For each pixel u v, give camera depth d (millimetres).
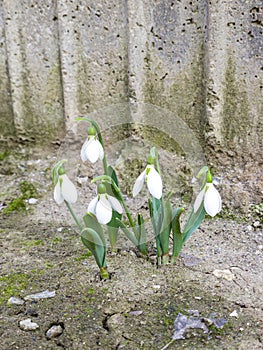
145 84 560
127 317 384
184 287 416
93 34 568
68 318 386
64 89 593
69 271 445
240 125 530
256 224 506
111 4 552
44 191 590
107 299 405
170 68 547
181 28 530
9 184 604
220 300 400
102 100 589
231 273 433
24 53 598
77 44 576
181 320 377
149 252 464
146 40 545
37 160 626
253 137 527
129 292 412
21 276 441
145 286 419
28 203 574
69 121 600
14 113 621
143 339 363
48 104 612
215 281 424
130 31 544
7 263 461
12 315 392
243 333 364
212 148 547
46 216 548
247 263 450
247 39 502
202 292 410
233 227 507
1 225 532
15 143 630
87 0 558
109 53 570
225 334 364
